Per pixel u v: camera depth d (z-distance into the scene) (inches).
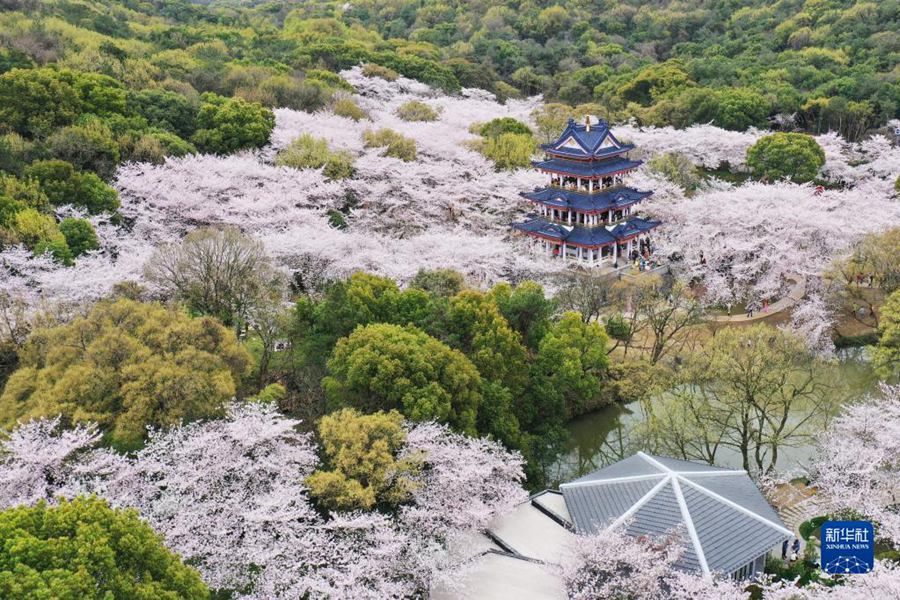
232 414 1676.9
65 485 1483.8
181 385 1678.2
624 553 1381.6
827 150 4301.2
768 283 2864.2
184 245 2210.9
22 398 1747.0
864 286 2960.1
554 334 2196.1
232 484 1513.3
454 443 1695.4
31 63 3843.5
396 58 5753.0
